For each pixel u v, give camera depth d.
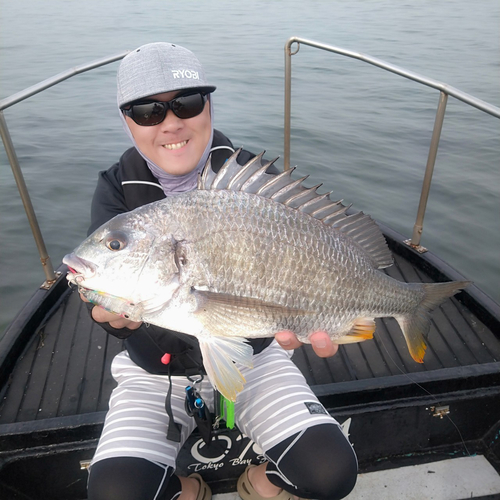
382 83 10.23
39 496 2.16
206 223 1.62
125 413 1.87
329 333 1.84
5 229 5.14
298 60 12.18
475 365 2.39
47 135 7.47
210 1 27.61
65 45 14.41
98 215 2.04
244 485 2.15
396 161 6.52
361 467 2.37
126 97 1.89
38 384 2.47
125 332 1.85
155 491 1.69
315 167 6.29
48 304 3.00
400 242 3.54
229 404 1.83
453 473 2.32
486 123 7.98
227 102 8.84
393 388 2.28
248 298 1.64
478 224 5.12
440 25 18.03
